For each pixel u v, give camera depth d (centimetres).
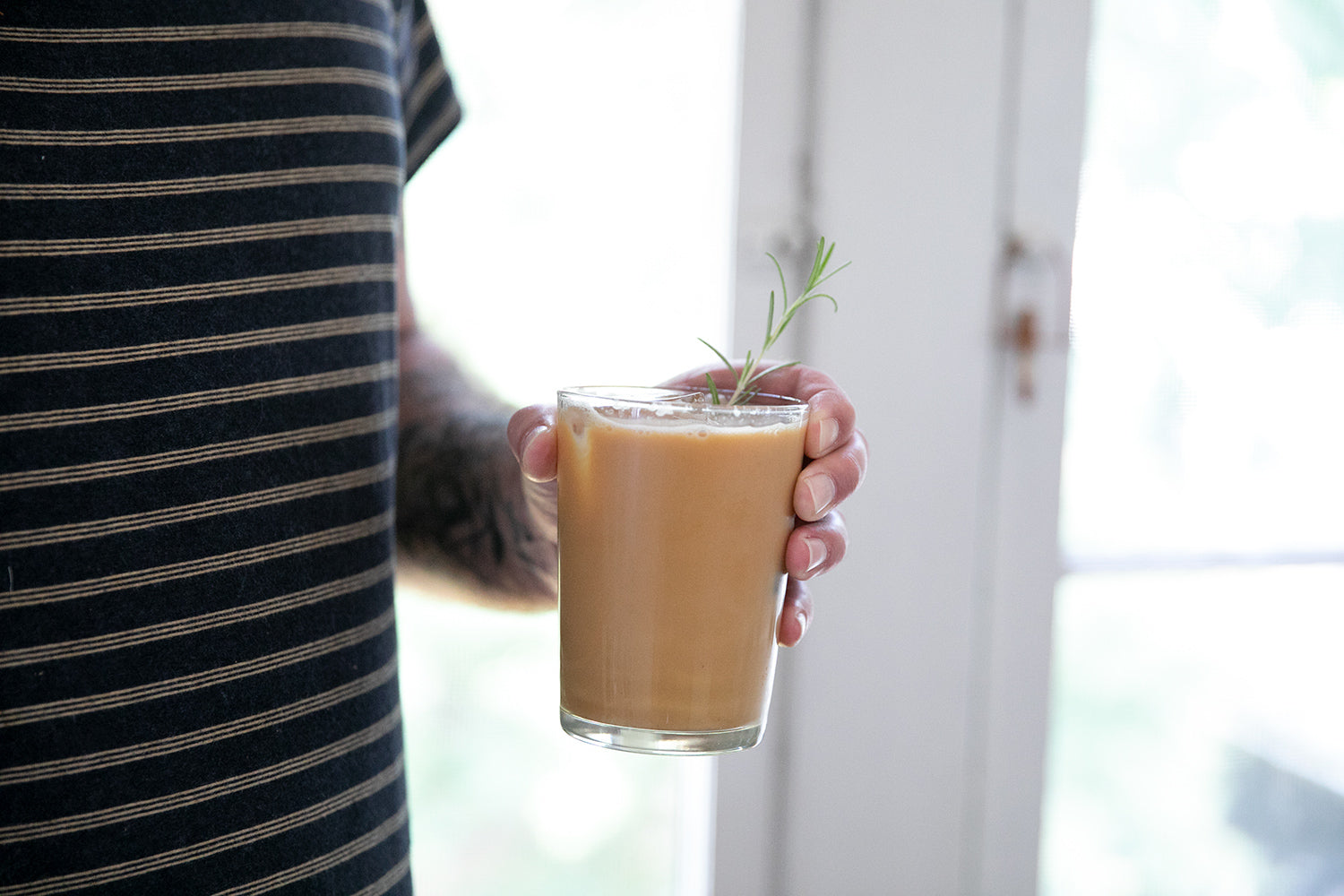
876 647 125
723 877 124
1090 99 124
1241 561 136
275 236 72
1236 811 141
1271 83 128
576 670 68
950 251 121
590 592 67
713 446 65
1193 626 136
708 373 68
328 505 73
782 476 67
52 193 68
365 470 75
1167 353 130
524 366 120
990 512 126
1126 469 131
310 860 73
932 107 118
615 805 133
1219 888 143
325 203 74
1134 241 127
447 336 119
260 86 72
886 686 126
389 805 76
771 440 66
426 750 128
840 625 124
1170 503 133
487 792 131
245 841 71
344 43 75
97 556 68
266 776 72
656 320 121
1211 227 129
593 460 67
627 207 120
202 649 70
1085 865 139
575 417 67
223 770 71
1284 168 129
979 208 121
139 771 69
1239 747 140
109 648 68
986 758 131
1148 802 139
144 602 69
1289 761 140
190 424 70
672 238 121
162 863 70
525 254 119
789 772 125
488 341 120
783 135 116
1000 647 129
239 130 72
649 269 121
